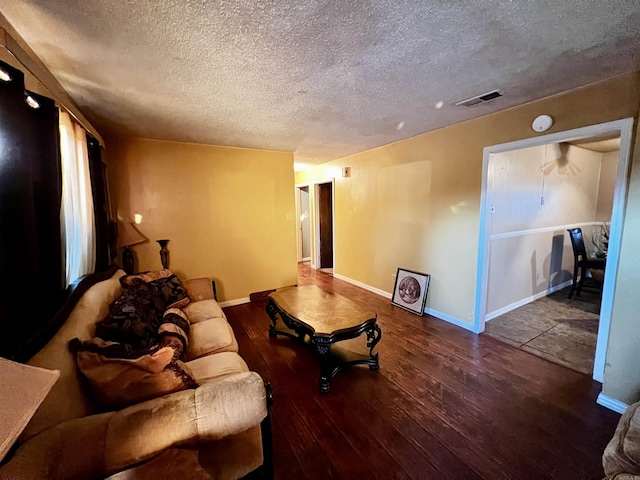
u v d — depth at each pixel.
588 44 1.52
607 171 4.79
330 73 1.81
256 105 2.35
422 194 3.57
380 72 1.81
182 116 2.60
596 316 3.46
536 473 1.44
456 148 3.09
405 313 3.67
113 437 0.95
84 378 1.23
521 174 3.51
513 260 3.60
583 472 1.44
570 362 2.46
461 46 1.52
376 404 1.97
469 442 1.64
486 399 2.00
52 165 1.47
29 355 1.04
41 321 1.30
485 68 1.78
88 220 2.19
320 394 2.09
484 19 1.29
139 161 3.36
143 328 1.78
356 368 2.43
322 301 2.77
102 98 2.15
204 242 3.81
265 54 1.56
